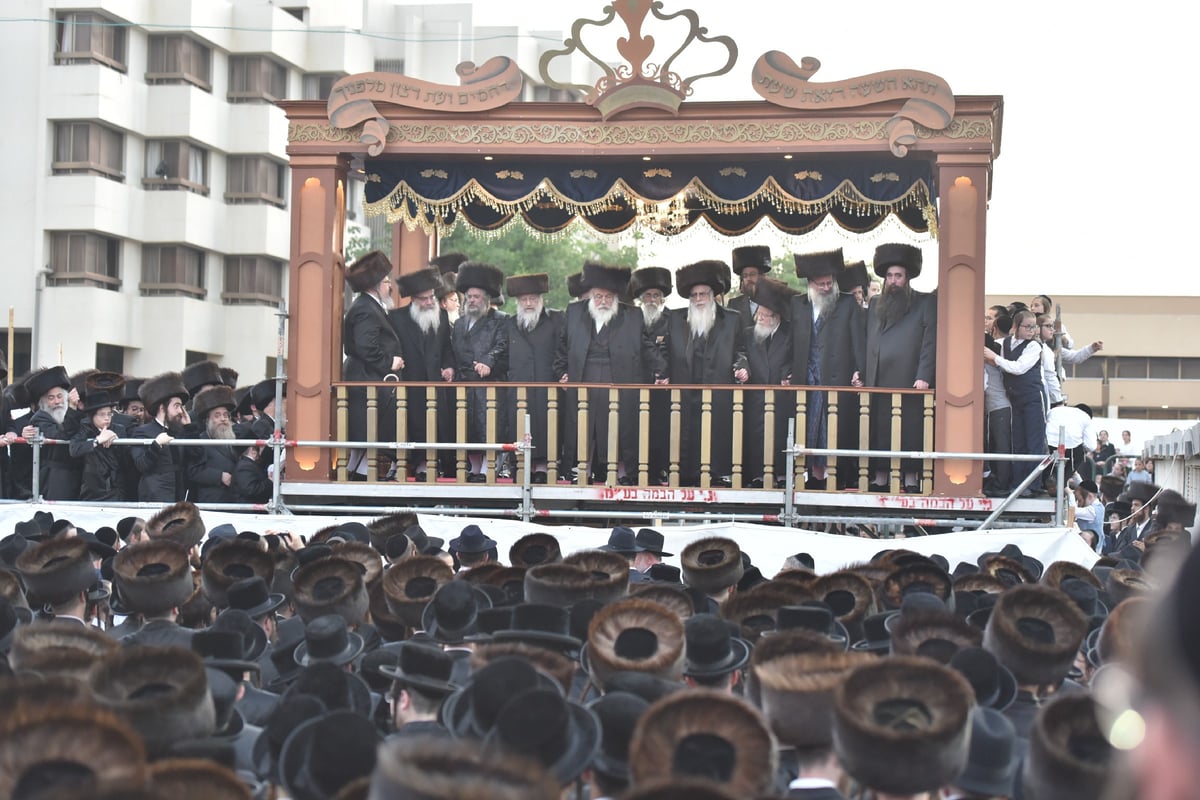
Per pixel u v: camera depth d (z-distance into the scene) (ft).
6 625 26.30
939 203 53.93
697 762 15.89
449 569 31.63
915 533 61.05
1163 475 115.34
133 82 158.81
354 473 57.62
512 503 55.83
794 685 18.48
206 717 18.72
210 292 169.89
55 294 153.99
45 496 58.13
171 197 161.89
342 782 17.47
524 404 55.26
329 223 56.49
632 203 67.26
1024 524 53.31
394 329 58.54
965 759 16.93
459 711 19.69
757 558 50.06
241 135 169.68
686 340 56.29
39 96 152.76
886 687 16.90
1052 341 64.03
